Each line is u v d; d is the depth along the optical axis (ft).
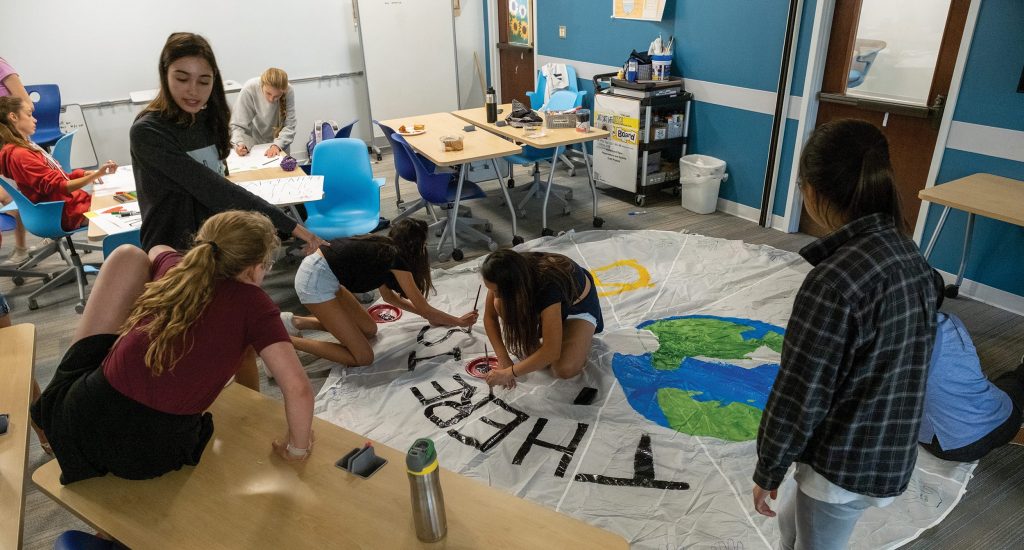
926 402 7.34
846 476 4.13
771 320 11.05
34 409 4.98
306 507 4.71
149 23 19.67
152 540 4.47
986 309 11.78
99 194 11.86
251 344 4.98
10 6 17.93
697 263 13.35
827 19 13.43
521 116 16.40
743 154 15.94
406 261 9.28
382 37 22.45
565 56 20.98
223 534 4.50
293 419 4.99
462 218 15.46
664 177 17.31
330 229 12.36
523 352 8.96
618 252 14.02
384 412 9.00
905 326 3.82
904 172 13.14
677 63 17.07
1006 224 11.46
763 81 14.92
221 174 7.89
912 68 12.45
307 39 21.91
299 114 22.62
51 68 18.89
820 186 3.90
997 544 6.85
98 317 5.25
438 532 4.36
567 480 7.66
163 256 5.74
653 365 9.82
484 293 12.44
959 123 11.76
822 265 3.87
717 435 8.32
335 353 9.89
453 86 24.43
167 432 4.80
